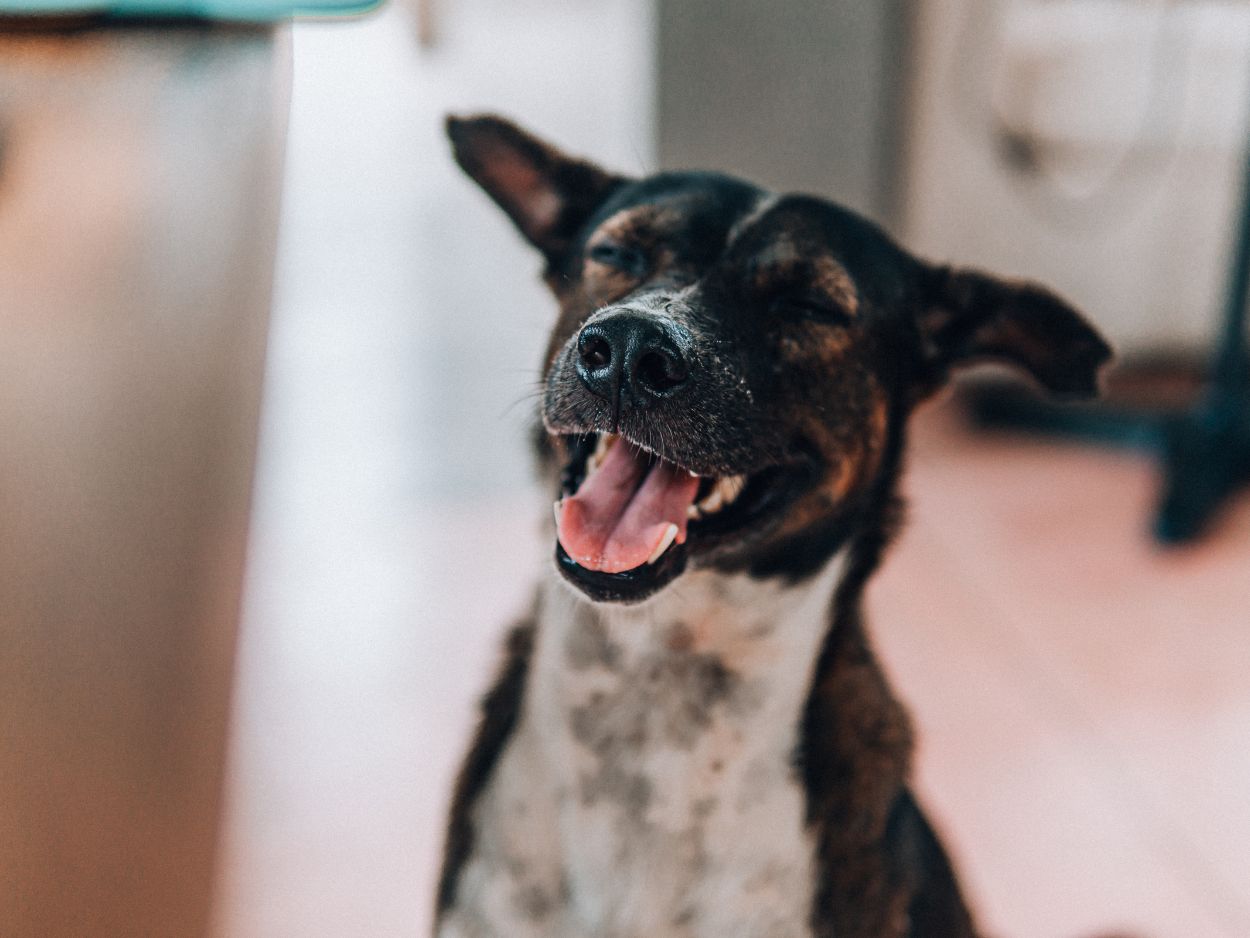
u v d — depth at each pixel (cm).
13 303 80
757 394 143
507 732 151
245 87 94
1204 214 435
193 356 79
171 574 71
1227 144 425
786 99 382
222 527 73
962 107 406
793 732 147
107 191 86
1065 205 427
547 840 144
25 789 63
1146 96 416
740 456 140
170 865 63
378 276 504
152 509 73
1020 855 235
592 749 144
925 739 264
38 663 67
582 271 162
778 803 145
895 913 146
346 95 793
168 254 83
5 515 72
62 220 85
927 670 287
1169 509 345
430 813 238
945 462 391
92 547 71
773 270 149
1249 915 223
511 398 402
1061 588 323
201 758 66
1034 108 415
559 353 145
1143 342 452
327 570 312
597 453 152
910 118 404
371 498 345
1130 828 243
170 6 97
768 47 375
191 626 69
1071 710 275
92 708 66
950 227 424
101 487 73
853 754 149
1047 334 168
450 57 895
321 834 231
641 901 143
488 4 1090
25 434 75
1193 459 359
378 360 427
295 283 494
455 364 427
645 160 397
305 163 657
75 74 93
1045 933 218
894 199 415
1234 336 355
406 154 676
